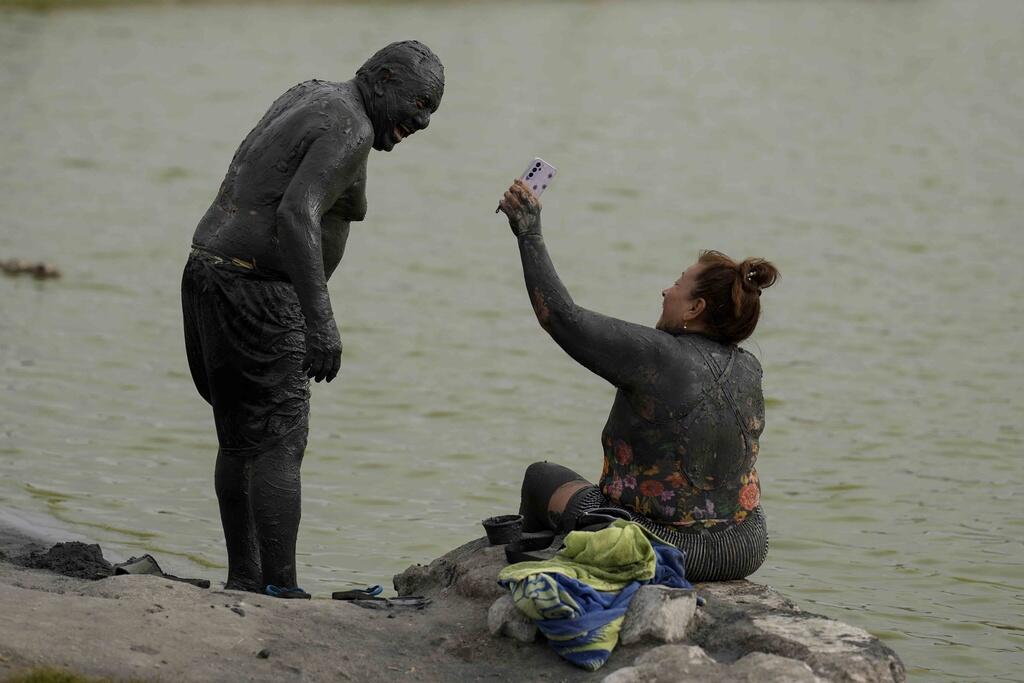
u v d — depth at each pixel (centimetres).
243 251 902
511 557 846
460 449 1628
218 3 6481
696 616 788
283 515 928
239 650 756
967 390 1919
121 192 3080
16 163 3331
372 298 2328
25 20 5678
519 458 1603
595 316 827
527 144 4006
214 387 927
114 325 2078
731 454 834
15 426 1596
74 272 2383
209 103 4284
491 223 2983
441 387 1866
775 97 5116
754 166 3797
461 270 2552
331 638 789
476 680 759
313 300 870
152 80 4622
